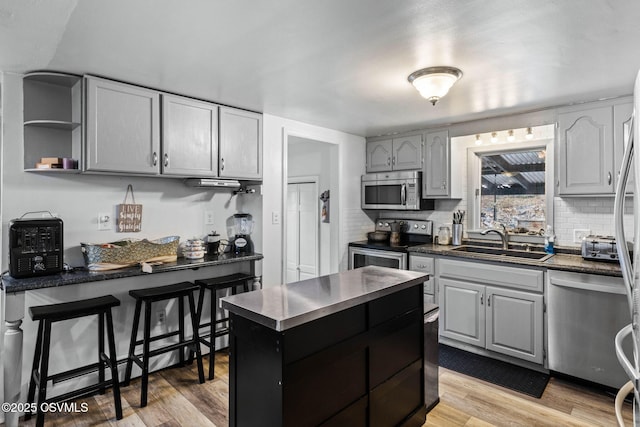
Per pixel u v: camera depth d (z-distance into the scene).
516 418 2.32
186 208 3.27
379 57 2.16
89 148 2.43
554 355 2.84
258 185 3.51
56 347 2.47
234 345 1.66
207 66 2.31
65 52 2.10
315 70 2.38
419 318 2.22
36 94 2.50
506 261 3.08
